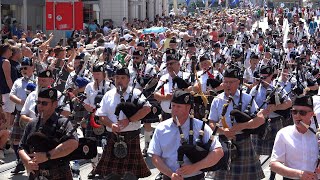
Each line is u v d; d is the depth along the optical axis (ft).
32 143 14.32
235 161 17.99
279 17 123.44
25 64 23.00
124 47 36.58
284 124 23.97
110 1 94.84
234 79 17.74
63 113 18.62
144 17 111.24
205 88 24.25
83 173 23.25
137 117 18.75
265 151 21.90
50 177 14.87
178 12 139.54
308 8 138.10
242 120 17.20
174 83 21.77
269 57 37.14
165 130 13.71
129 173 18.90
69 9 37.93
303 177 12.59
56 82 25.22
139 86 25.14
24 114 19.85
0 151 25.49
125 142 19.20
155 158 13.61
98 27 74.74
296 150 13.12
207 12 135.54
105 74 22.63
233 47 44.47
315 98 16.22
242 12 145.48
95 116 20.98
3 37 57.21
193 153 13.03
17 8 71.10
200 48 44.55
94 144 15.12
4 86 25.82
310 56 45.52
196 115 21.17
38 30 63.16
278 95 20.95
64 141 14.35
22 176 22.50
